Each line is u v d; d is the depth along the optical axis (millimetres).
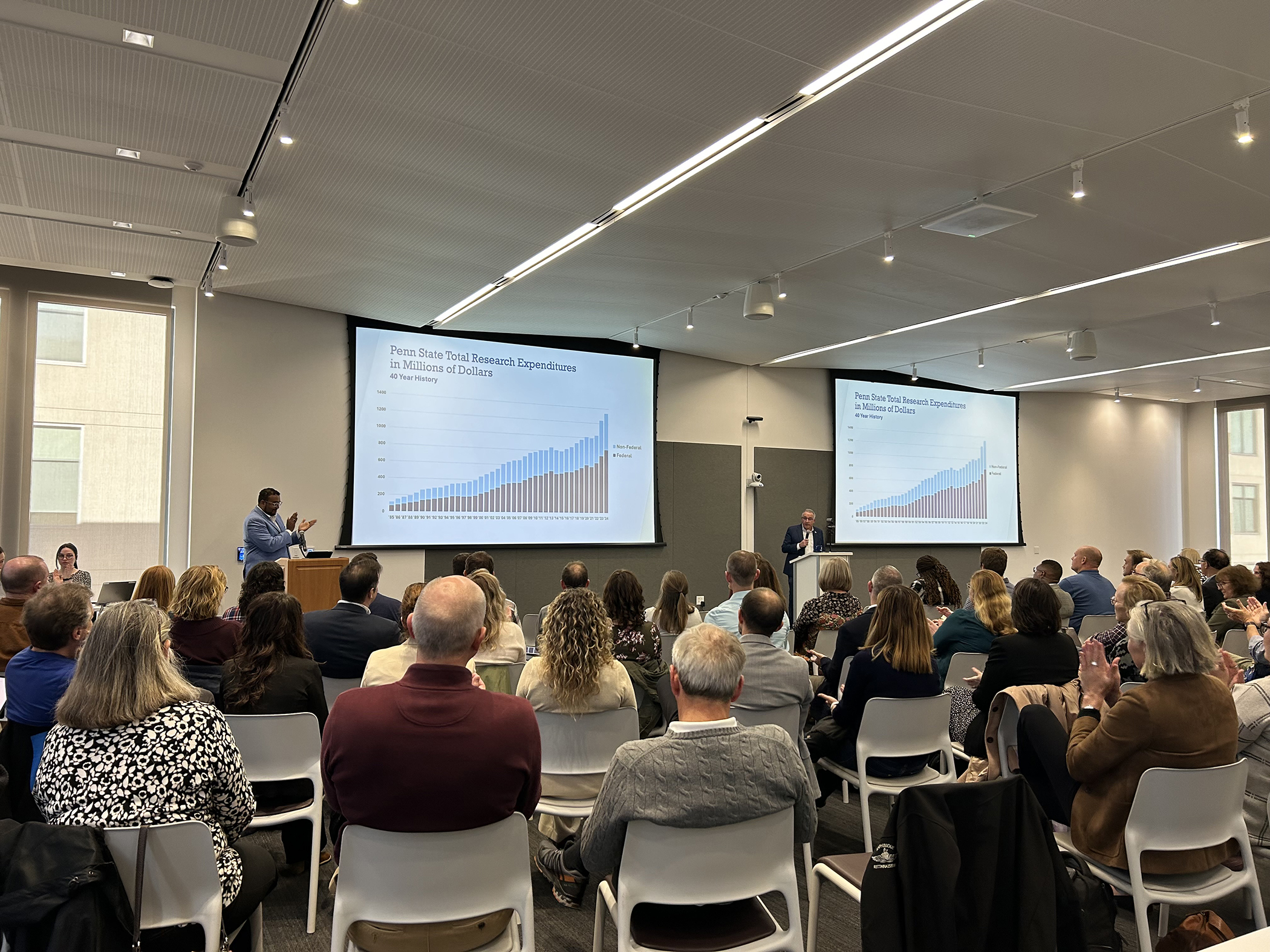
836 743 3359
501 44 3457
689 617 4746
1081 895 1888
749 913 1990
